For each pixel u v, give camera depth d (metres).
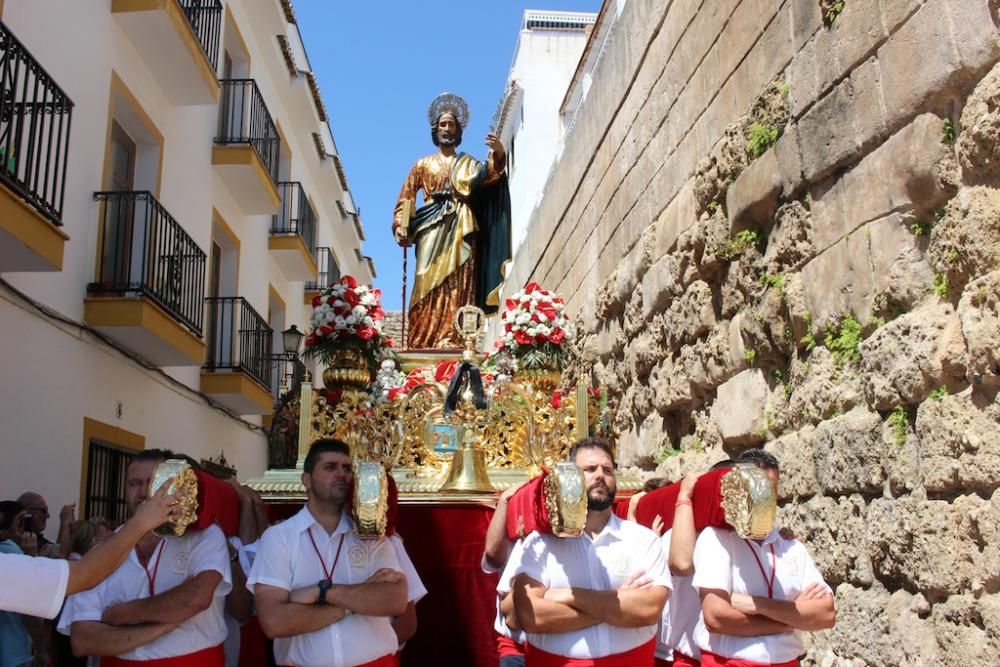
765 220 5.38
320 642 3.40
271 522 5.29
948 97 3.67
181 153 11.30
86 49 8.54
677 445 7.19
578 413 6.05
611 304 8.82
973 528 3.37
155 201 9.27
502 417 6.01
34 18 7.48
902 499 3.82
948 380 3.57
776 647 3.45
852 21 4.35
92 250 8.73
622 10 8.95
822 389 4.57
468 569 5.21
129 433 9.62
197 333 10.44
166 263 9.79
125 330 8.73
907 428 3.86
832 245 4.55
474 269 7.61
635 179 8.19
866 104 4.21
